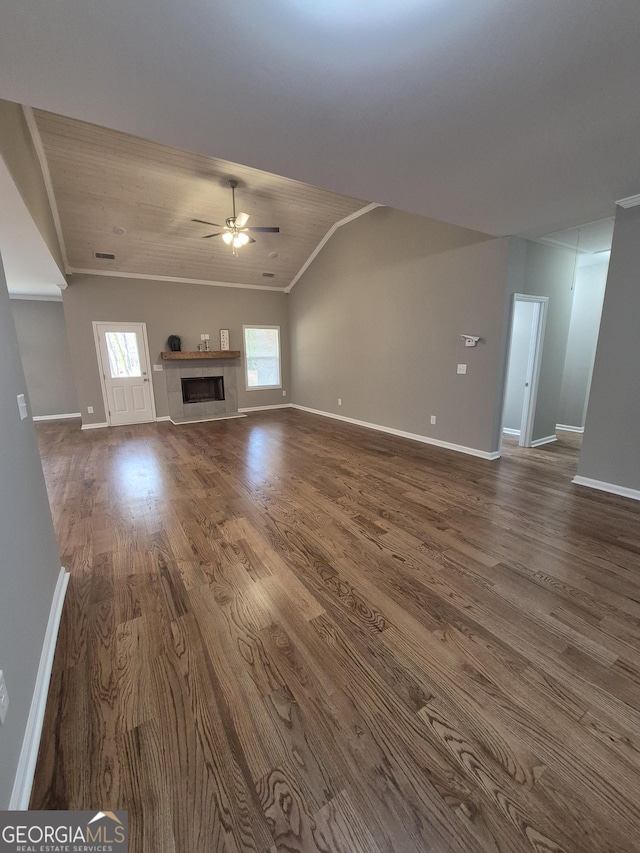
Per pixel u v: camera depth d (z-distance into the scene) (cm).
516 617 188
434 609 194
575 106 185
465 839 102
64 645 170
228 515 304
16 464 150
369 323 612
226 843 101
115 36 140
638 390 324
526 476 396
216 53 150
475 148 227
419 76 164
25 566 144
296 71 161
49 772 118
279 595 205
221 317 758
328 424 675
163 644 171
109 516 303
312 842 102
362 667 158
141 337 680
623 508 316
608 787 115
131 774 118
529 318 572
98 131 373
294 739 129
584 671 157
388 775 118
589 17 133
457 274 465
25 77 163
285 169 255
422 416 540
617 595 205
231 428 644
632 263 315
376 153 232
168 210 521
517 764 121
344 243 638
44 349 751
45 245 387
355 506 320
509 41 144
